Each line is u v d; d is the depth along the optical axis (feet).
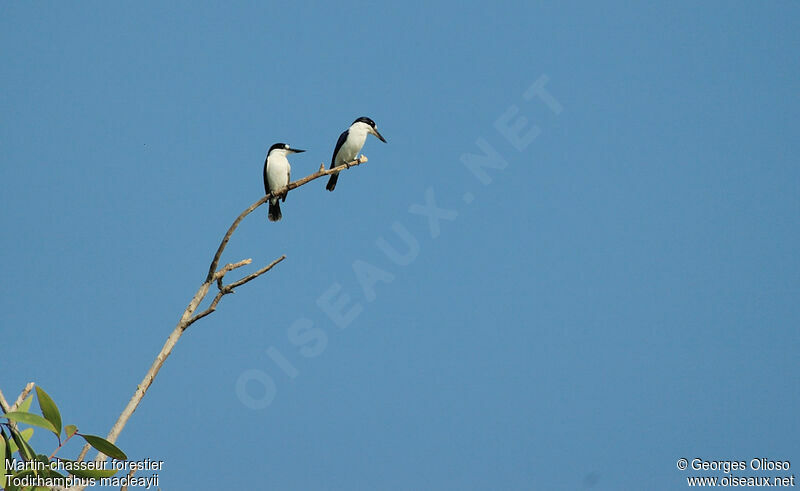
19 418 28.66
